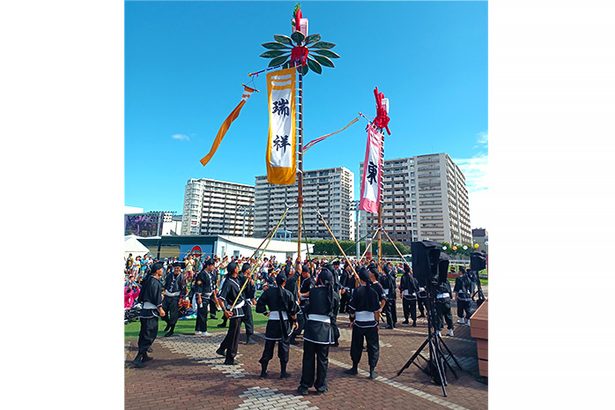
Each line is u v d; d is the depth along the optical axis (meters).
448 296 9.99
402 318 12.91
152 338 6.85
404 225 89.62
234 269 7.16
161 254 35.81
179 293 9.59
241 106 9.73
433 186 87.25
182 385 5.66
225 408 4.83
